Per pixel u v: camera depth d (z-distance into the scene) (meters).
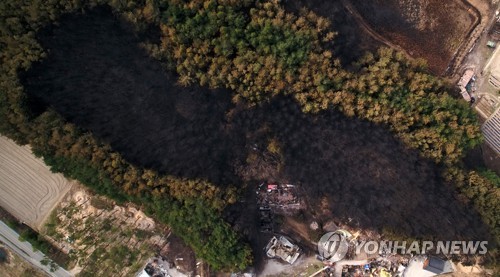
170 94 53.12
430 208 55.41
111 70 51.72
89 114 51.56
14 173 56.50
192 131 53.53
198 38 51.88
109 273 55.75
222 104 53.84
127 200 54.00
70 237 55.94
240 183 55.16
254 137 54.34
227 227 53.38
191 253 56.50
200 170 53.25
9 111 49.50
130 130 52.47
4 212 56.28
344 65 55.69
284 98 54.59
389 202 55.03
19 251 56.28
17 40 47.84
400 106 56.06
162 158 52.75
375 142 55.81
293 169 55.12
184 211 52.34
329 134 54.91
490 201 56.34
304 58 53.03
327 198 56.06
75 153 50.56
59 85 50.59
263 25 52.16
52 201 56.56
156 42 52.38
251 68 52.31
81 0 48.84
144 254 56.22
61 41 49.69
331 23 55.47
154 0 50.16
